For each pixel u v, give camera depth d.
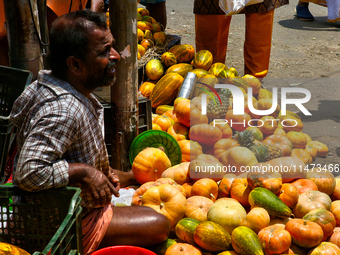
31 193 1.94
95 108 2.41
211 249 2.42
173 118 4.26
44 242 1.98
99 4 4.04
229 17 5.82
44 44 3.64
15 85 3.11
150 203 2.73
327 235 2.51
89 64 2.04
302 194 2.83
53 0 4.24
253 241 2.31
